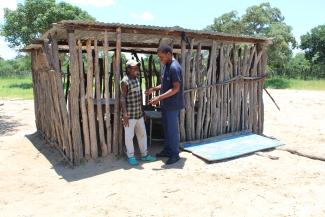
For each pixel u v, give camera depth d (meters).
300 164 7.14
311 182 6.22
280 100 19.73
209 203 5.40
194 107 8.40
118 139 7.41
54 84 7.60
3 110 15.86
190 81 8.20
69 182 6.37
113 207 5.31
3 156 8.13
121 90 6.93
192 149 7.77
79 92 7.13
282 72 45.00
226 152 7.54
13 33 31.25
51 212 5.23
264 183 6.16
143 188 5.95
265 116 13.86
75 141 7.06
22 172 7.04
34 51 9.73
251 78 9.11
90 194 5.79
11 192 6.06
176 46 9.87
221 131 8.79
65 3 32.00
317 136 9.93
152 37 8.11
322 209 5.22
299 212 5.13
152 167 6.93
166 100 6.97
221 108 8.77
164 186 6.01
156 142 8.76
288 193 5.76
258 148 7.87
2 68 53.09
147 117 8.57
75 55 6.80
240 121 9.19
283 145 8.26
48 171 7.05
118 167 6.96
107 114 7.34
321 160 7.40
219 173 6.58
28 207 5.44
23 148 8.84
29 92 25.53
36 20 30.19
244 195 5.68
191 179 6.30
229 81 8.73
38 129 10.27
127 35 7.77
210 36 8.25
